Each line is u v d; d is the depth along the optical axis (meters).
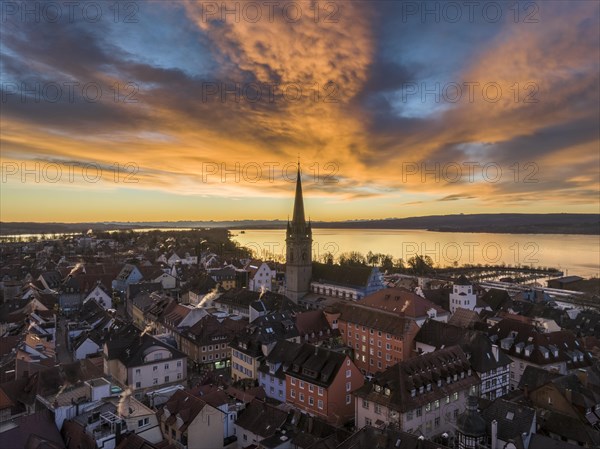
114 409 57.25
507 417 60.41
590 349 115.50
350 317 114.94
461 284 155.75
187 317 121.62
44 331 118.44
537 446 54.53
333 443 56.59
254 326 103.38
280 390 87.62
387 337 104.69
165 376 92.88
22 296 159.38
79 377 68.38
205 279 185.25
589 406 68.56
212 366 109.06
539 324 119.75
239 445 68.38
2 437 49.00
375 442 53.91
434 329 100.12
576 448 52.66
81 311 151.62
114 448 50.78
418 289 181.62
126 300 178.88
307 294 172.50
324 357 82.56
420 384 71.56
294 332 105.69
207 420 64.00
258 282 199.88
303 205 172.88
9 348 92.62
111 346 95.50
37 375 66.50
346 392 79.81
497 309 167.75
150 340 95.69
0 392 64.75
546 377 81.19
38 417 53.16
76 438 50.88
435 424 72.38
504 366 88.88
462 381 79.06
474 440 58.31
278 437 61.91
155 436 58.66
